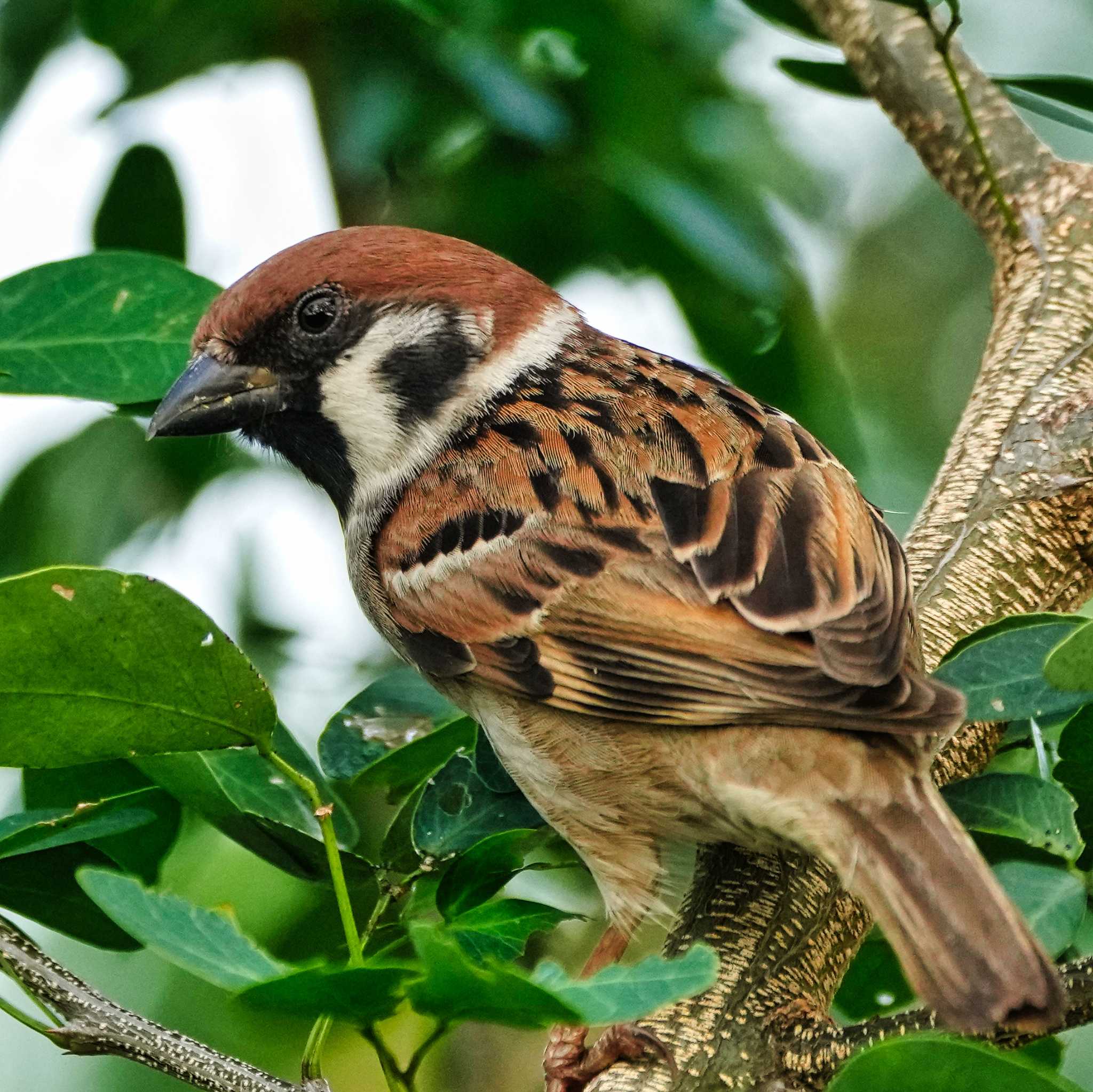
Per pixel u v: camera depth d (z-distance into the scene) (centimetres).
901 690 610
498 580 719
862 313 1312
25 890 667
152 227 1056
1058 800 629
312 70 1059
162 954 511
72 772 702
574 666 690
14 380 741
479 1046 1003
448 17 1006
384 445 802
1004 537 767
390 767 704
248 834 677
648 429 740
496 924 621
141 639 577
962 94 830
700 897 680
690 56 1064
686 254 1070
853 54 938
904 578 682
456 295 806
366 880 676
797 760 635
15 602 564
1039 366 818
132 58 1058
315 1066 550
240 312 810
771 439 724
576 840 709
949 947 557
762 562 662
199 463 1093
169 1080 1059
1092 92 841
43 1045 1077
